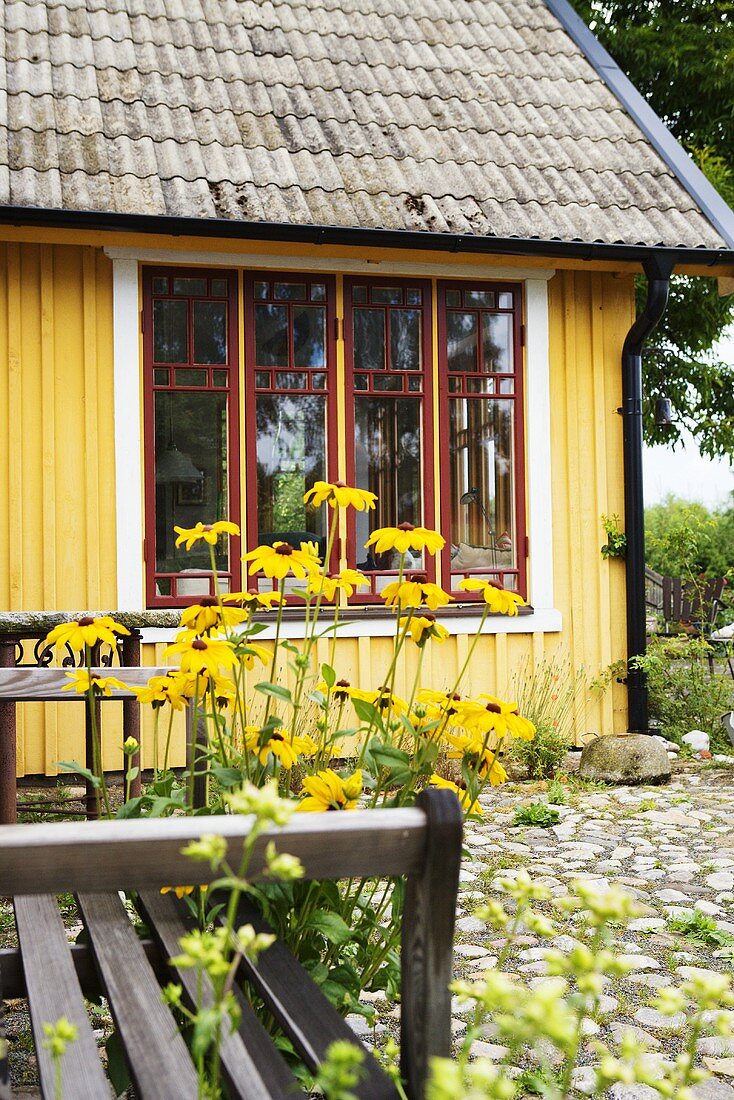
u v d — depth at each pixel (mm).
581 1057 2891
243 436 7152
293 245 6977
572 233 7270
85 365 6875
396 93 8188
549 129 8336
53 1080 1514
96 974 2119
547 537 7781
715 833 5527
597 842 5344
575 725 7844
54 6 7980
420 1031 1605
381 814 1579
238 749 2498
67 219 6254
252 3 8617
